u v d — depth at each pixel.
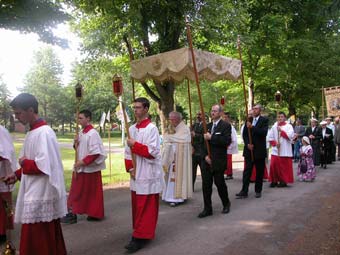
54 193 4.32
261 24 18.53
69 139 43.72
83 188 7.07
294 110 23.83
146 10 12.71
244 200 8.79
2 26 8.66
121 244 5.78
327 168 15.24
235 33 14.75
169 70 7.53
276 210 7.74
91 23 14.15
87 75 18.19
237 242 5.74
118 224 6.90
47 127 4.32
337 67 22.17
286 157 10.59
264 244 5.64
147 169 5.50
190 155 8.65
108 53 15.49
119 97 5.62
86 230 6.53
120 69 17.47
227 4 13.48
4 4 8.12
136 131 5.61
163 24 13.76
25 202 4.22
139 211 5.49
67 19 9.17
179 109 23.03
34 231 4.25
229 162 12.00
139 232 5.43
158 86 14.66
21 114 4.24
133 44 14.66
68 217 6.98
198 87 7.01
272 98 23.27
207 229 6.45
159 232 6.31
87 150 7.03
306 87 22.34
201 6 12.92
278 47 19.05
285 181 10.53
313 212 7.53
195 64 7.07
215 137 7.11
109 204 8.57
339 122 18.83
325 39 22.19
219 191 7.46
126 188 10.58
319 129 15.36
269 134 10.70
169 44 14.25
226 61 8.60
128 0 11.41
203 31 13.89
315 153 15.31
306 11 19.78
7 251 4.64
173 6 12.55
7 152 5.35
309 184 11.09
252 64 19.27
